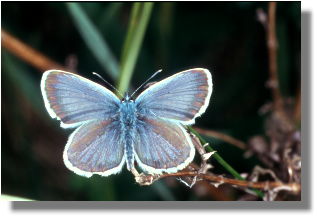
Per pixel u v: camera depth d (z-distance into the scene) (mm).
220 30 261
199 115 206
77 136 210
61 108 209
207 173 205
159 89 210
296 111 241
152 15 256
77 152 209
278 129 231
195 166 205
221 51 262
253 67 260
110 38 256
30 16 257
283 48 250
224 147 246
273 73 236
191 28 261
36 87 249
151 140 207
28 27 257
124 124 209
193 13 260
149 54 260
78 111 210
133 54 224
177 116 208
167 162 204
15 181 254
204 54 262
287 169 216
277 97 237
